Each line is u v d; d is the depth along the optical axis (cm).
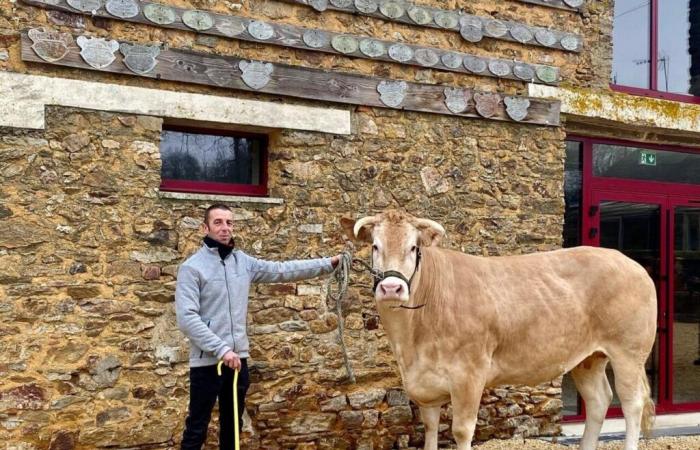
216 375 427
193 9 535
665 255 761
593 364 548
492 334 475
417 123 615
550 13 673
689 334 775
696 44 779
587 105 681
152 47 519
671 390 761
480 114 635
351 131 589
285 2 567
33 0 484
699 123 739
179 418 522
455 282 474
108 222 505
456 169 628
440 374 466
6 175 476
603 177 736
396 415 599
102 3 505
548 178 664
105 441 499
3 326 473
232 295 436
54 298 487
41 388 482
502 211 645
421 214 613
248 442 544
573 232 721
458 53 630
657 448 628
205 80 535
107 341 502
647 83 766
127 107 511
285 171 566
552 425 658
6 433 472
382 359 595
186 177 562
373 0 596
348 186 587
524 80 657
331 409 575
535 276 499
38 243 484
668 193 764
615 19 752
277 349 558
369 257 594
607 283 509
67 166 494
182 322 418
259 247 555
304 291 569
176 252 525
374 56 596
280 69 561
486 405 632
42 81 486
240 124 549
